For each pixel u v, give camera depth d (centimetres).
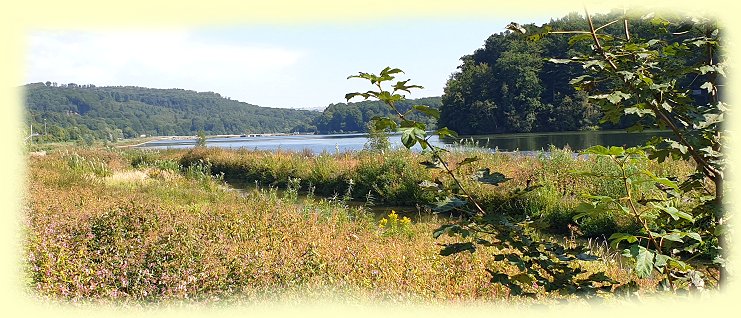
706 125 201
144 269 513
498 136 4762
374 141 1905
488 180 214
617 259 440
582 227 900
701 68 211
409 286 438
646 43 227
